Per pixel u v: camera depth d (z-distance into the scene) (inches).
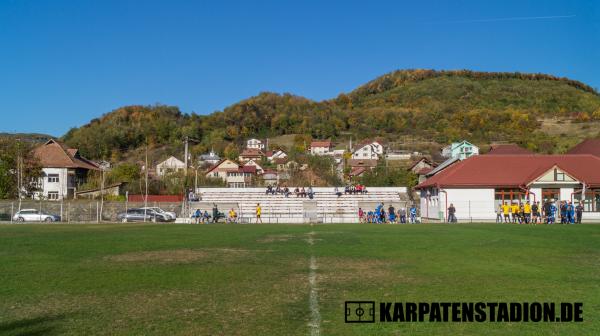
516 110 6791.3
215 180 3513.8
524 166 2410.2
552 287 588.1
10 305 517.3
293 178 3934.5
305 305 510.0
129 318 462.6
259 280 650.8
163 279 660.7
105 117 7234.3
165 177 3508.9
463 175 2353.6
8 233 1467.8
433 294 555.5
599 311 480.4
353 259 845.8
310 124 7475.4
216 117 7647.6
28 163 3100.4
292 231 1519.4
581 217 2039.9
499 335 409.7
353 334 411.8
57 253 944.9
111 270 737.0
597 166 2402.8
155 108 7642.7
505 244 1067.9
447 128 6373.0
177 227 1777.8
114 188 3272.6
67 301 534.3
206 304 516.7
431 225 1822.1
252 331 418.3
